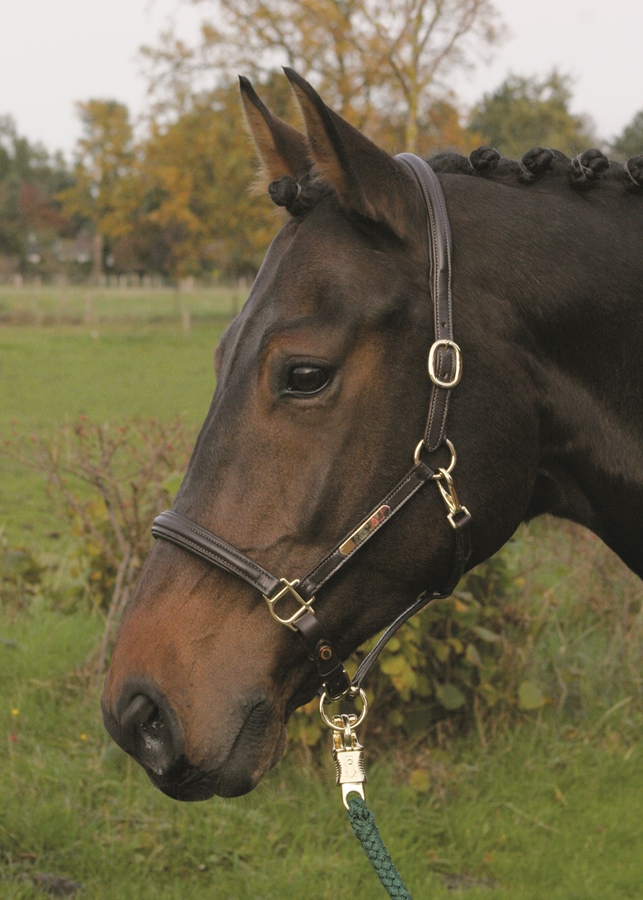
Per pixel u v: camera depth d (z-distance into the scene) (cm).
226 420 167
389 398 164
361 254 167
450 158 191
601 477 184
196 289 5091
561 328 179
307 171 184
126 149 3172
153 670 162
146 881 324
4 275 6044
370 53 1420
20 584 541
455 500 166
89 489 847
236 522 165
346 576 168
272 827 354
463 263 174
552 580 548
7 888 311
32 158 9225
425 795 381
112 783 370
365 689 396
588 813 380
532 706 408
